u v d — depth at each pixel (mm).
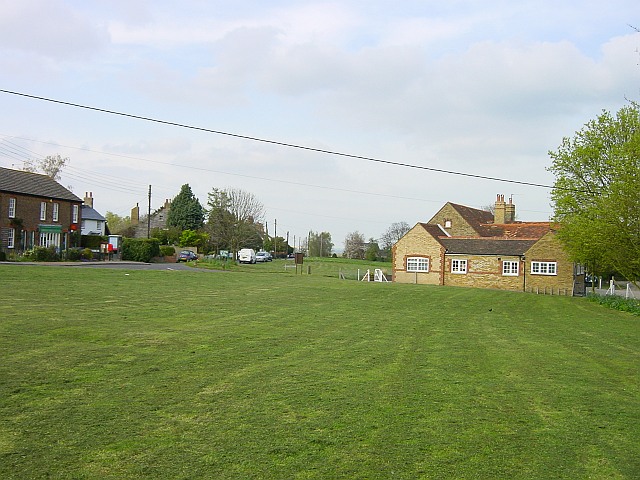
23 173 58125
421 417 8977
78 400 9039
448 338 17703
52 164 87875
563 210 37750
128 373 10914
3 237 51688
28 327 15086
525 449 7789
